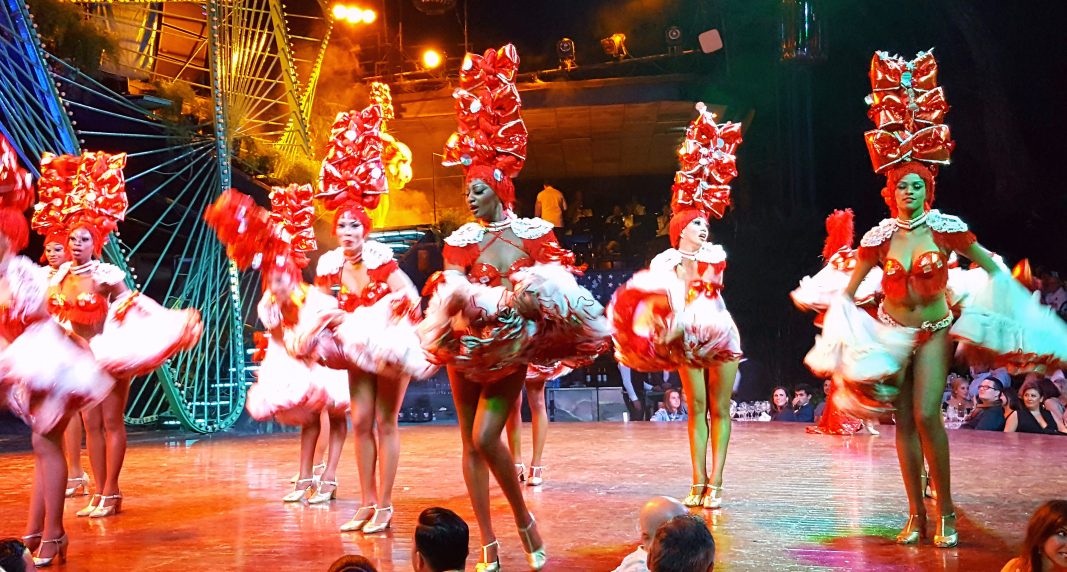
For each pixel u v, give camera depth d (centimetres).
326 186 467
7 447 893
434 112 1830
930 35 1574
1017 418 871
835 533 409
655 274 467
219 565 363
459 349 353
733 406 1166
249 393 527
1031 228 1420
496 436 353
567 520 449
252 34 1360
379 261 452
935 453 382
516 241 369
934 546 381
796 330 1590
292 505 509
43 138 842
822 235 1633
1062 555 275
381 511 432
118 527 447
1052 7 1370
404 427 1087
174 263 1252
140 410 1239
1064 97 1398
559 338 360
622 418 1172
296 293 489
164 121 1057
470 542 407
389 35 1998
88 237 485
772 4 1672
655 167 2241
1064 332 405
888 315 407
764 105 1822
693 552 225
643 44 2008
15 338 386
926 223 401
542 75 1845
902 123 403
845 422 855
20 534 432
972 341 399
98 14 1202
